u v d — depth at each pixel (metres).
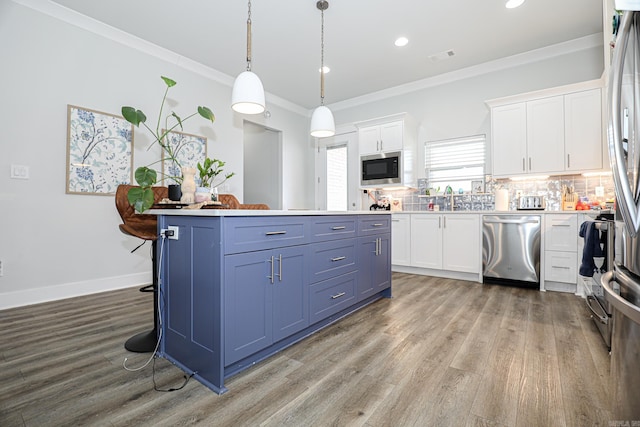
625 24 0.80
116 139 3.26
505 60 3.87
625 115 0.83
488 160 4.07
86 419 1.24
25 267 2.71
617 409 0.81
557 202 3.60
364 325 2.26
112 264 3.23
